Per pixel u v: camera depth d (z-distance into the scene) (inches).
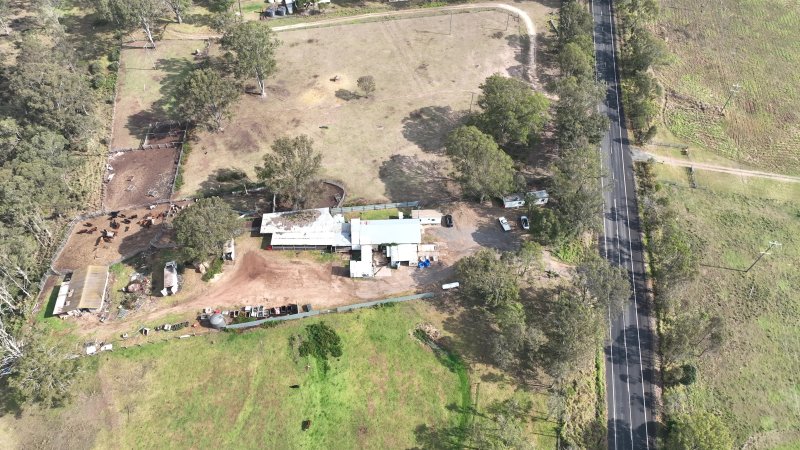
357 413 3767.2
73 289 4210.1
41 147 4707.2
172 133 5723.4
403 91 6304.1
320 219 4783.5
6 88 5782.5
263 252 4662.9
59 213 4891.7
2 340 3553.2
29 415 3639.3
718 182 5698.8
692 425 3595.0
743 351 4421.8
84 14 7116.1
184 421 3683.6
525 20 7386.8
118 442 3575.3
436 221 4904.0
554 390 3927.2
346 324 4183.1
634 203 5344.5
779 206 5541.3
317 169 4731.8
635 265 4842.5
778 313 4670.3
